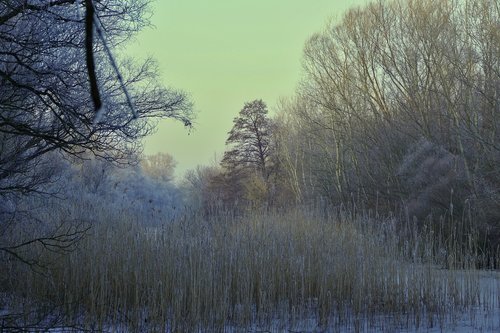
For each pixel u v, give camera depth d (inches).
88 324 377.1
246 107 2381.9
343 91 1518.2
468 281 446.0
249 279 420.5
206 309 375.9
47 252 448.5
